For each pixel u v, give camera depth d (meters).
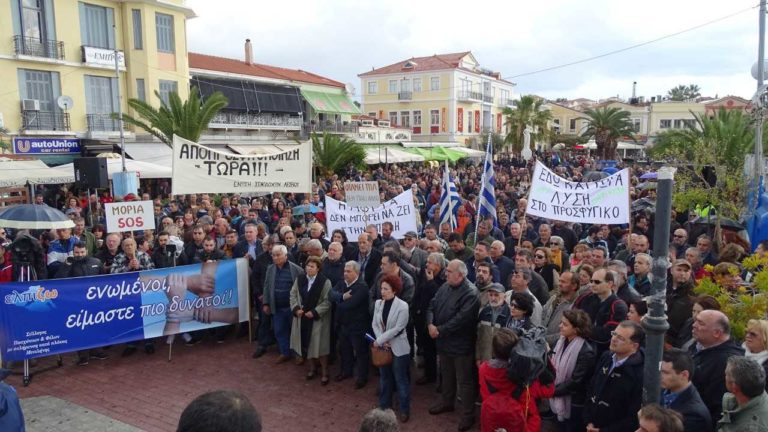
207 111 24.08
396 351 6.41
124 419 6.38
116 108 27.88
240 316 8.90
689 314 5.72
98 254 9.02
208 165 9.95
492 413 4.61
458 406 6.82
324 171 29.22
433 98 63.69
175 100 23.72
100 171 13.88
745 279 6.63
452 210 12.58
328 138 29.16
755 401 3.59
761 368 3.61
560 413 5.14
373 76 66.88
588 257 7.82
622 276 6.45
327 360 7.52
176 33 30.14
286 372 7.83
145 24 28.36
